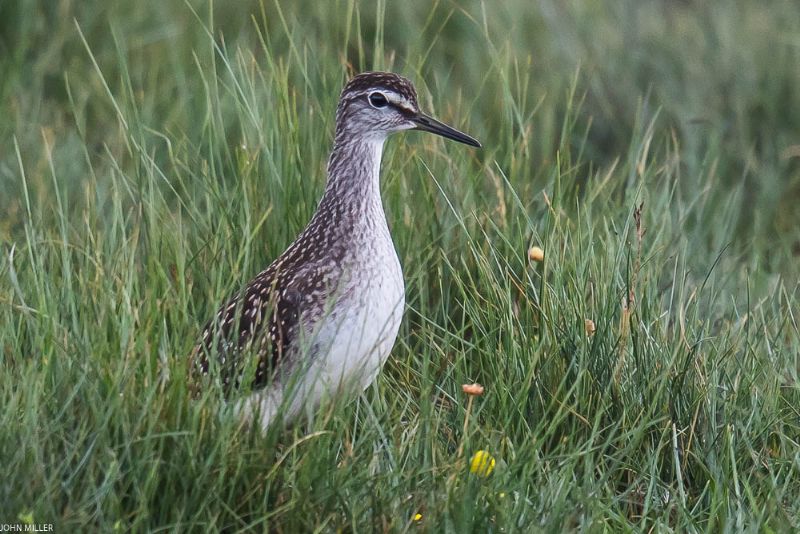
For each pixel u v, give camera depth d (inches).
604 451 408.2
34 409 358.9
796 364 472.1
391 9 716.0
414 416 418.3
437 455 397.1
